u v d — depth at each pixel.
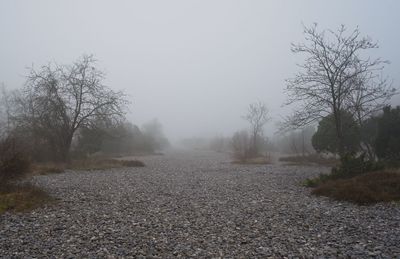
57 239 8.50
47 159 29.92
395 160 20.59
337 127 23.05
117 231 9.21
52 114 29.48
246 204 12.88
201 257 7.33
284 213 11.33
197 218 10.67
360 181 14.95
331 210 11.70
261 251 7.67
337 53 22.47
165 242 8.30
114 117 32.38
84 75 30.91
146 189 16.39
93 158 34.97
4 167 13.47
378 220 10.28
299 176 22.06
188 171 25.81
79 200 13.38
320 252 7.59
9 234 8.88
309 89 23.36
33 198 12.64
